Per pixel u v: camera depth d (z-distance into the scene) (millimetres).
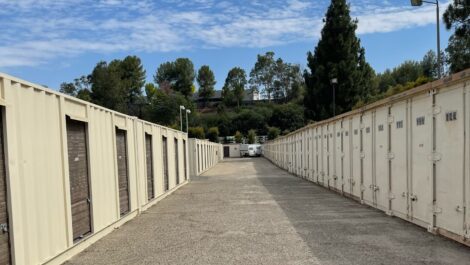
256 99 126375
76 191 7312
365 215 9742
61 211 6613
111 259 6637
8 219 5188
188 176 21203
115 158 9469
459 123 6562
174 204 13055
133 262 6375
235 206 11898
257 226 8758
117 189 9484
